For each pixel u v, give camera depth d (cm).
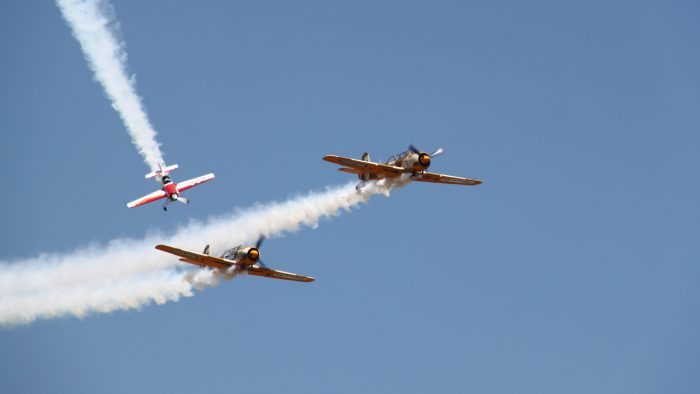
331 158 18088
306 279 17275
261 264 16862
